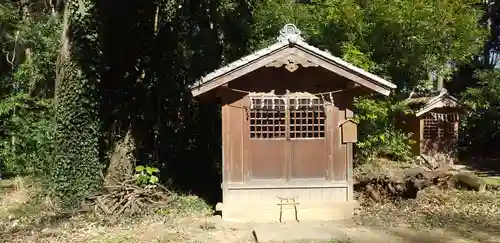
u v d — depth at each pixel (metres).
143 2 13.34
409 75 16.81
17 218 10.73
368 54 15.43
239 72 9.80
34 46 17.69
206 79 9.71
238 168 10.25
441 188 13.36
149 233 9.26
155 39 14.20
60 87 11.73
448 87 27.38
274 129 10.34
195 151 17.30
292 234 8.80
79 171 11.56
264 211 10.07
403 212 10.78
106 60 12.72
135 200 11.19
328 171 10.41
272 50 9.73
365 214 10.60
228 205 10.13
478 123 23.97
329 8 16.25
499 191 13.26
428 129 20.38
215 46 16.47
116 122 13.38
